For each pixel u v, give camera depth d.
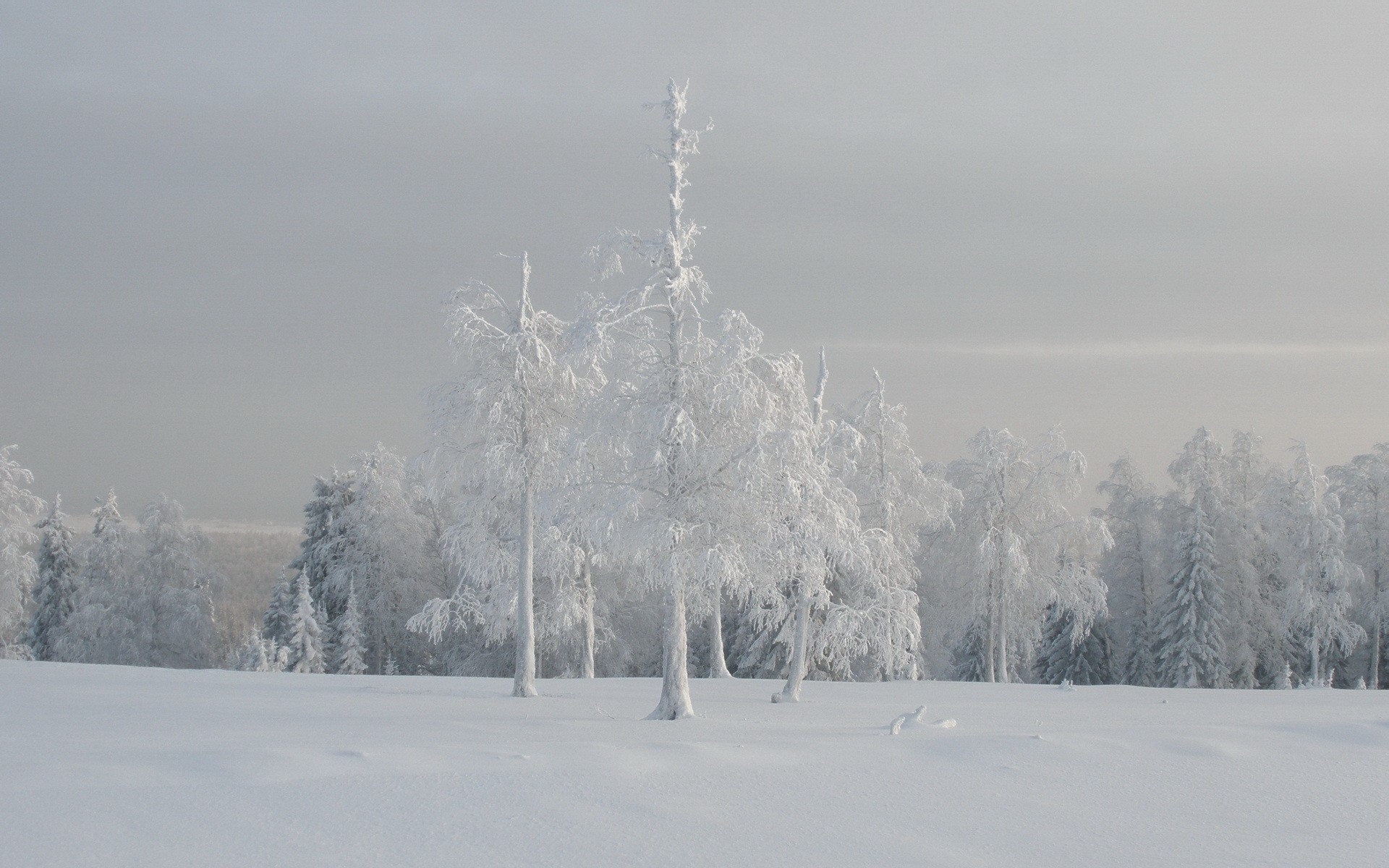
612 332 21.81
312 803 9.45
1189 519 49.38
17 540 50.97
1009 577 40.94
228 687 26.34
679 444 20.47
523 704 22.91
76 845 8.00
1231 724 15.75
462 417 27.36
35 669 31.14
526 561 26.92
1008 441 43.16
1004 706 23.27
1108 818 10.12
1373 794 11.32
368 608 54.22
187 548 58.28
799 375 21.72
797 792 10.69
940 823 9.69
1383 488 49.78
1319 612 46.81
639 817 9.40
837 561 24.19
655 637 55.56
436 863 7.92
